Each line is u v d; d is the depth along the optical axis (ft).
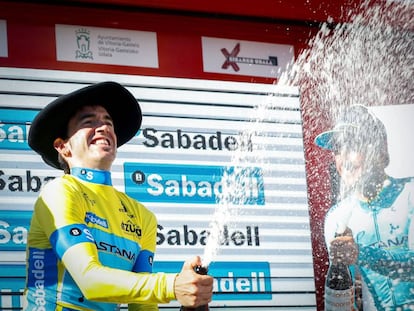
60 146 16.39
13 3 23.09
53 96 22.86
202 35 24.68
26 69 22.81
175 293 13.55
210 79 24.41
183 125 23.76
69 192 15.03
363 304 23.50
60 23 23.41
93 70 23.43
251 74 24.85
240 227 23.41
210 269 22.84
